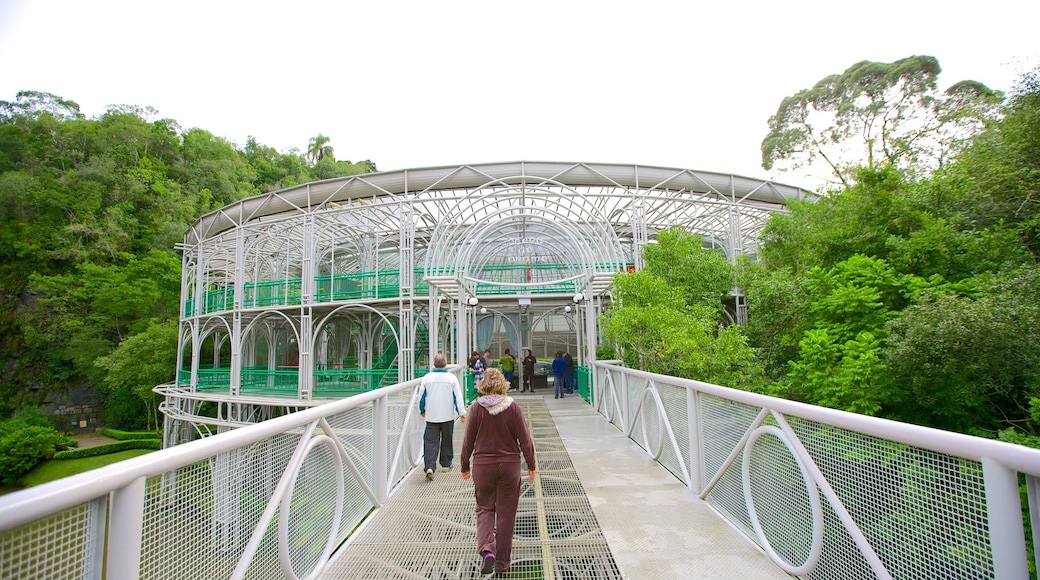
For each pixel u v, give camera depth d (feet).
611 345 39.34
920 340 20.76
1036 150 27.43
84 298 113.19
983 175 29.01
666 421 18.69
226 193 169.58
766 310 35.14
